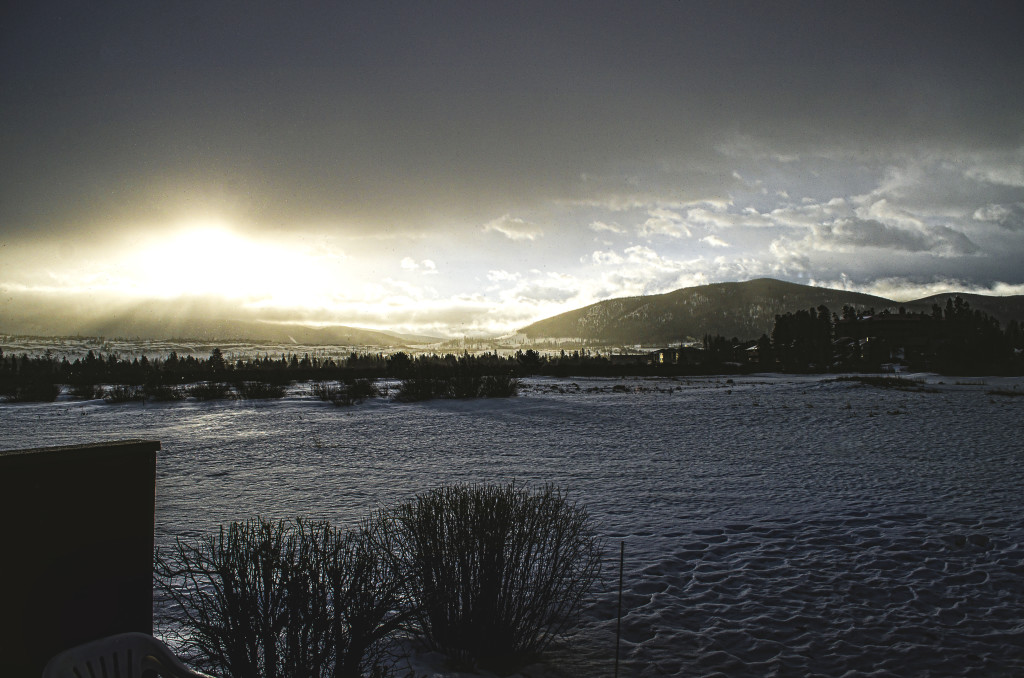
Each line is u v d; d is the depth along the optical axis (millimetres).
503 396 31625
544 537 4355
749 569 5730
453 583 3936
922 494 9000
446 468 11977
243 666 3000
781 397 29859
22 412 28578
